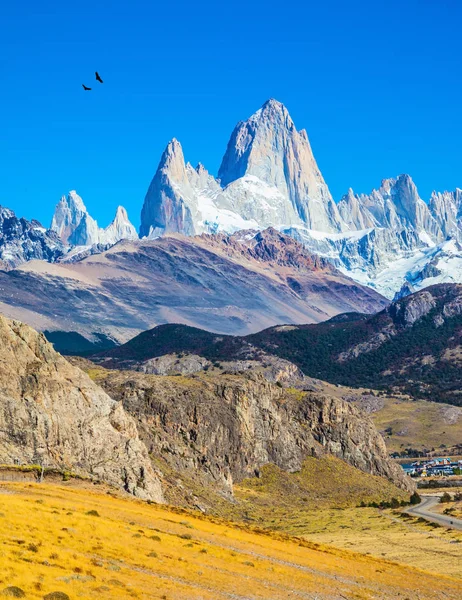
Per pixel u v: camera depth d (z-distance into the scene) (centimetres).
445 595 18400
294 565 17412
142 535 15738
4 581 11025
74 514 15838
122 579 12644
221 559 15775
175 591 12800
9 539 12900
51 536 13738
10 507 14762
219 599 13075
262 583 14850
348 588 16512
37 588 11162
